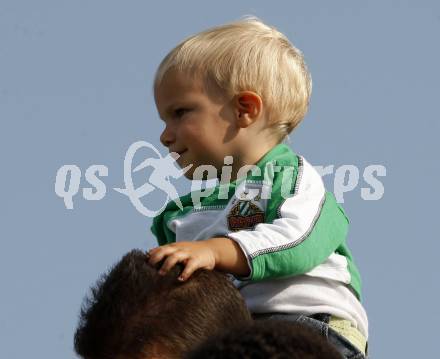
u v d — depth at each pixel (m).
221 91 11.92
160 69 12.19
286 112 12.22
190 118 11.91
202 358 5.49
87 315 8.03
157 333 7.82
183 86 11.98
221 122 11.91
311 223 10.61
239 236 9.95
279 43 12.41
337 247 11.15
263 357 5.48
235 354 5.47
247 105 11.95
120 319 7.88
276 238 10.20
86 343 7.93
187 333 7.85
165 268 8.41
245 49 12.06
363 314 11.05
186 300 8.04
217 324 7.98
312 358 5.54
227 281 8.46
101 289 8.12
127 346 7.81
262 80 12.02
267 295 10.63
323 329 10.48
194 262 8.57
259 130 12.02
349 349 10.49
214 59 11.96
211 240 9.73
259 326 5.75
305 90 12.52
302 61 12.59
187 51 12.05
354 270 11.29
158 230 12.30
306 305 10.65
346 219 11.31
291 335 5.63
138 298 7.98
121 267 8.27
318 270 10.78
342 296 10.88
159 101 12.16
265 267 10.02
